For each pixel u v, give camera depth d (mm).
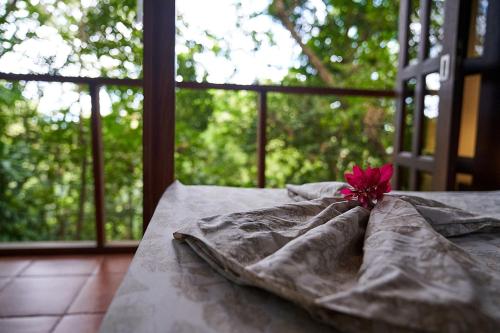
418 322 383
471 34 1890
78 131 2488
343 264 578
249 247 596
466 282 451
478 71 1814
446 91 1848
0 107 2332
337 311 413
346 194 865
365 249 565
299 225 721
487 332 385
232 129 3369
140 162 2674
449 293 419
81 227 2783
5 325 1410
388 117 3359
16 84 2254
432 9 2066
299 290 455
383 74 3738
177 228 865
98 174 2135
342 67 3773
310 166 3314
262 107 2314
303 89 2334
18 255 2105
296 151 3299
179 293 534
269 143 3271
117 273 1916
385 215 704
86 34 2348
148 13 1660
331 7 3695
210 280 579
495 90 1800
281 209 798
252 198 1271
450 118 1811
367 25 3734
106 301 1614
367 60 3764
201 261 654
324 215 729
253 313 485
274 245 614
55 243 2184
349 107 3340
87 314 1504
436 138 1939
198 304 505
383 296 410
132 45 2420
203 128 3203
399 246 546
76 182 2629
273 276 473
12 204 2557
